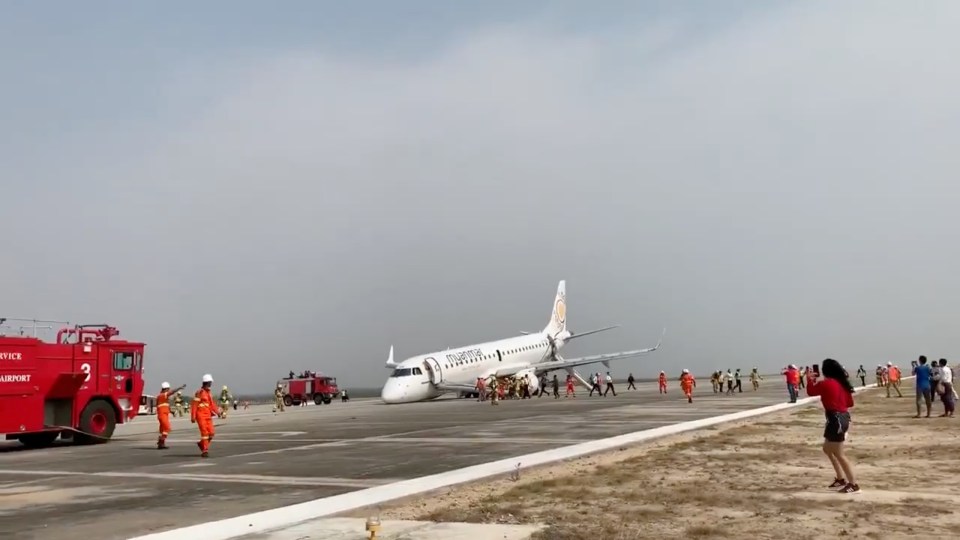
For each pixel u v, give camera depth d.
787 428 24.22
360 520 10.37
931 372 29.95
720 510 10.57
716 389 67.06
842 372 12.17
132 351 28.53
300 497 12.80
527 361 74.19
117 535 10.01
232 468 17.52
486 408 46.12
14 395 24.67
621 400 52.53
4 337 24.61
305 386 76.19
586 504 11.24
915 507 10.50
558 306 84.62
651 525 9.66
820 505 10.77
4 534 10.17
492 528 9.55
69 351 26.34
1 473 17.83
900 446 18.34
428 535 9.16
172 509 11.96
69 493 14.06
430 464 17.08
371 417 39.97
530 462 15.68
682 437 21.69
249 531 9.61
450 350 65.94
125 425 40.47
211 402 21.05
